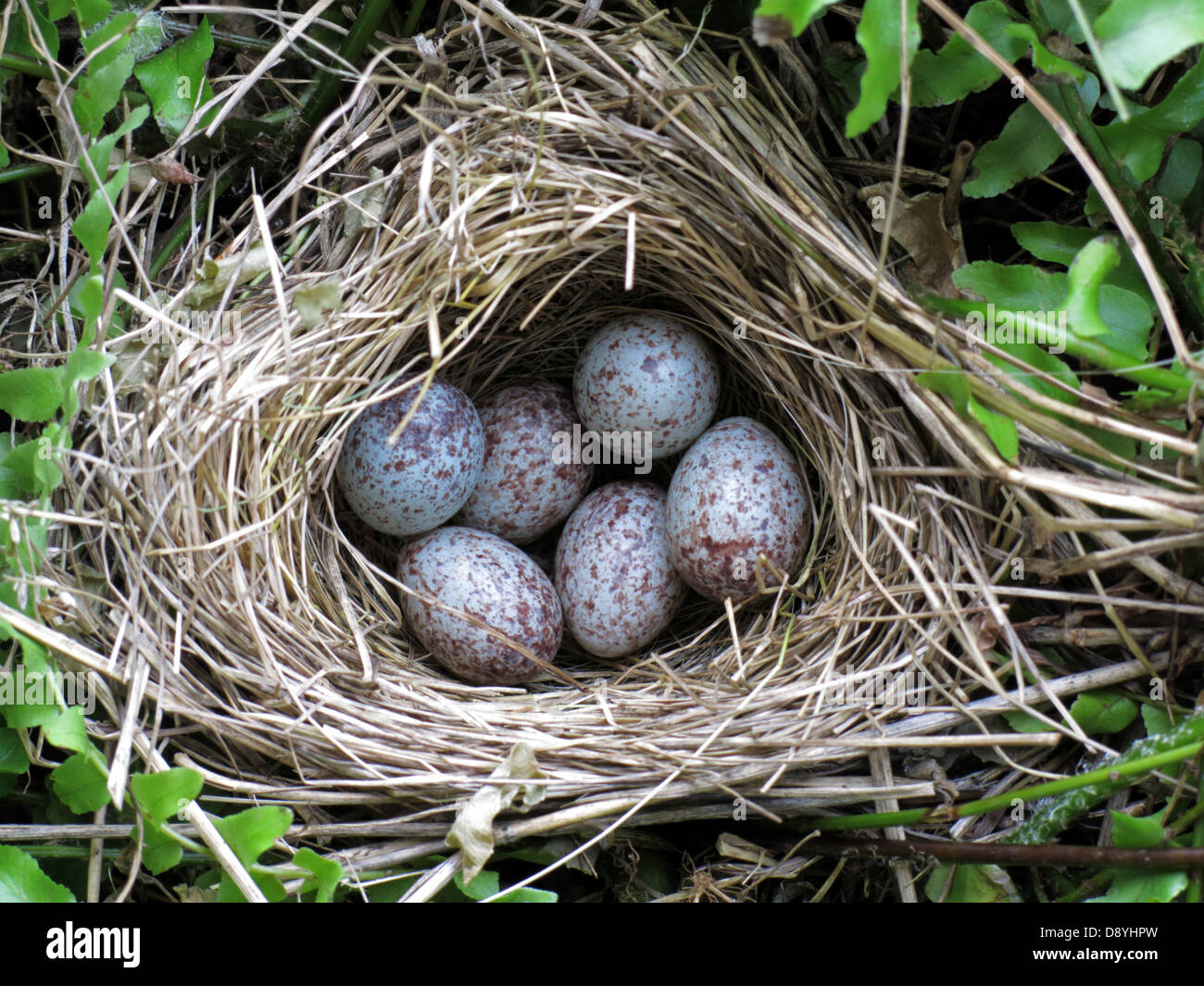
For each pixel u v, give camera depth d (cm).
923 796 23
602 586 26
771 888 24
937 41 24
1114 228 24
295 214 24
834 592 25
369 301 24
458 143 23
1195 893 22
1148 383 22
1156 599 23
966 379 22
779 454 25
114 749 23
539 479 26
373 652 25
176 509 23
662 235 24
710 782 23
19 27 23
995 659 23
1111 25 22
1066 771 23
